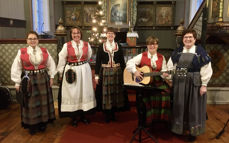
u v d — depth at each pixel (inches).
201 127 100.5
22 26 231.8
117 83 121.3
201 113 99.3
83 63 116.3
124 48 184.9
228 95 160.2
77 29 113.1
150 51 101.2
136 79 97.9
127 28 368.5
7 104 151.8
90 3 379.6
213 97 160.7
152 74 94.5
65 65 116.6
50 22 358.9
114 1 366.3
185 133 102.5
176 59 101.0
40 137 109.3
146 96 102.7
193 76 97.2
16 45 159.6
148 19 387.2
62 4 382.3
